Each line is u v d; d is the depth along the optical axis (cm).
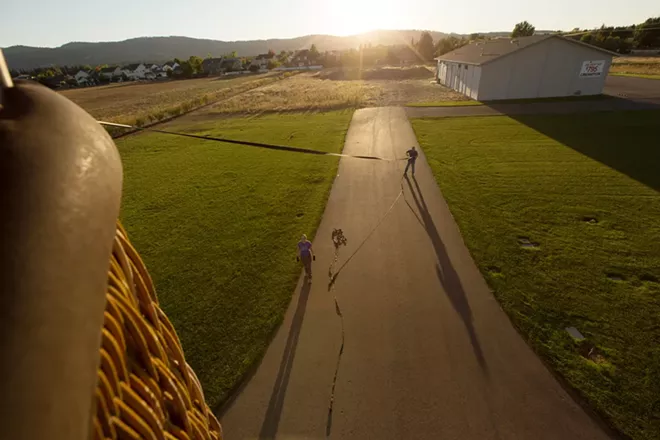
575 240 1042
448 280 909
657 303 788
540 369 660
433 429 577
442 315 798
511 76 3462
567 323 754
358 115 3241
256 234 1202
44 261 46
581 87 3466
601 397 602
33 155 50
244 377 677
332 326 785
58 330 46
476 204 1305
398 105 3675
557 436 556
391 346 727
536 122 2525
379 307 833
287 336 765
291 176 1731
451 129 2489
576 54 3353
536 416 585
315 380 665
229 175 1814
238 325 800
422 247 1060
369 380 660
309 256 910
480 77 3497
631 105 2880
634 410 579
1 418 36
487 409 600
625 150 1795
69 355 47
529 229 1117
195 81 9681
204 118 3628
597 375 638
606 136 2066
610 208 1216
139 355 88
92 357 54
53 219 49
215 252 1109
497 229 1128
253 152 2223
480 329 755
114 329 77
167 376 96
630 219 1137
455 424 582
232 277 975
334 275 955
